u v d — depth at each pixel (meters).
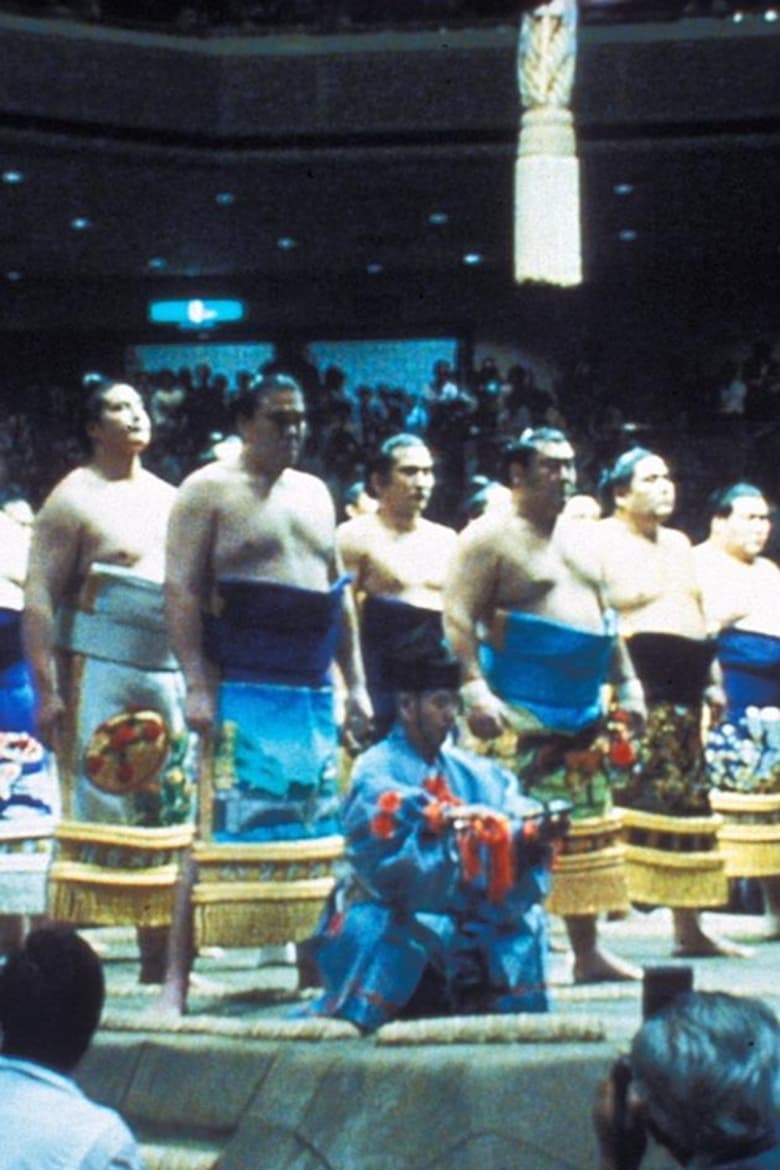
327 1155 7.32
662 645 9.99
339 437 24.89
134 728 8.77
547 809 7.91
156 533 8.84
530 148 15.45
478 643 9.18
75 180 26.12
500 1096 7.30
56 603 8.82
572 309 29.81
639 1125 4.57
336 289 30.12
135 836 8.75
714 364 29.59
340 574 8.67
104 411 8.84
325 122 25.41
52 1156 4.89
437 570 10.36
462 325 29.94
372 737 9.42
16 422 27.03
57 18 24.36
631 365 29.67
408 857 7.75
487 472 24.89
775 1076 4.45
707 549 11.06
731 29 24.86
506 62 25.17
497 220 27.98
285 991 8.84
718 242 29.05
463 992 7.90
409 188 26.75
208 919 8.31
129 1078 7.89
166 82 25.03
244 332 30.22
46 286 30.41
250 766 8.36
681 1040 4.45
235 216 27.84
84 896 8.76
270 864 8.36
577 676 9.20
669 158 25.53
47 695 8.73
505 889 7.82
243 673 8.38
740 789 10.86
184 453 26.77
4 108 24.22
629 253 29.41
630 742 9.72
